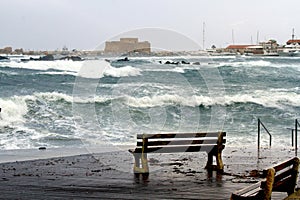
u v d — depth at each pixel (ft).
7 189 29.35
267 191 20.63
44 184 30.86
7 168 36.88
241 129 74.90
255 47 367.25
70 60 140.15
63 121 73.10
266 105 109.50
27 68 153.28
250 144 59.06
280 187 25.38
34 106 86.74
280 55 372.79
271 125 82.17
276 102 114.62
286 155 45.78
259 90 144.66
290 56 368.27
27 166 37.86
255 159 42.68
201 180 32.35
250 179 32.81
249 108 104.88
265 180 20.98
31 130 64.85
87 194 28.07
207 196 27.66
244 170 36.45
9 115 77.20
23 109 82.28
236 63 204.85
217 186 30.42
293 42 399.44
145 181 31.94
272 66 212.43
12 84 122.62
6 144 54.60
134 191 28.89
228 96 114.52
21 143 55.42
